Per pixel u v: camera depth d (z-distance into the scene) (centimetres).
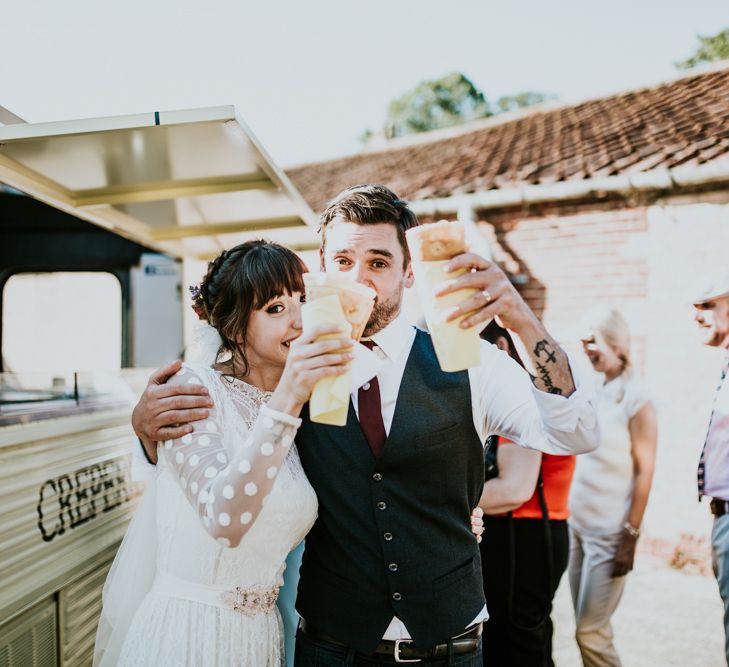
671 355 566
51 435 201
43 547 196
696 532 539
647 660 388
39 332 425
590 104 906
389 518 167
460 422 173
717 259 552
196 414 154
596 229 608
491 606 250
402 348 181
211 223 408
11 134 232
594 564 334
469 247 135
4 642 180
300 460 181
